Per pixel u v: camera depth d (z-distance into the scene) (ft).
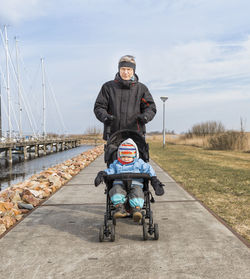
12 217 16.03
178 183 27.91
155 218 16.19
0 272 9.89
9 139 89.10
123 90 14.87
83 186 26.66
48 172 32.81
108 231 12.60
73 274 9.70
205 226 14.66
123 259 10.81
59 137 159.12
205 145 100.42
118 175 12.41
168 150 81.87
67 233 13.82
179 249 11.70
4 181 43.75
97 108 15.08
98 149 82.53
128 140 13.52
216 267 10.10
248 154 67.67
